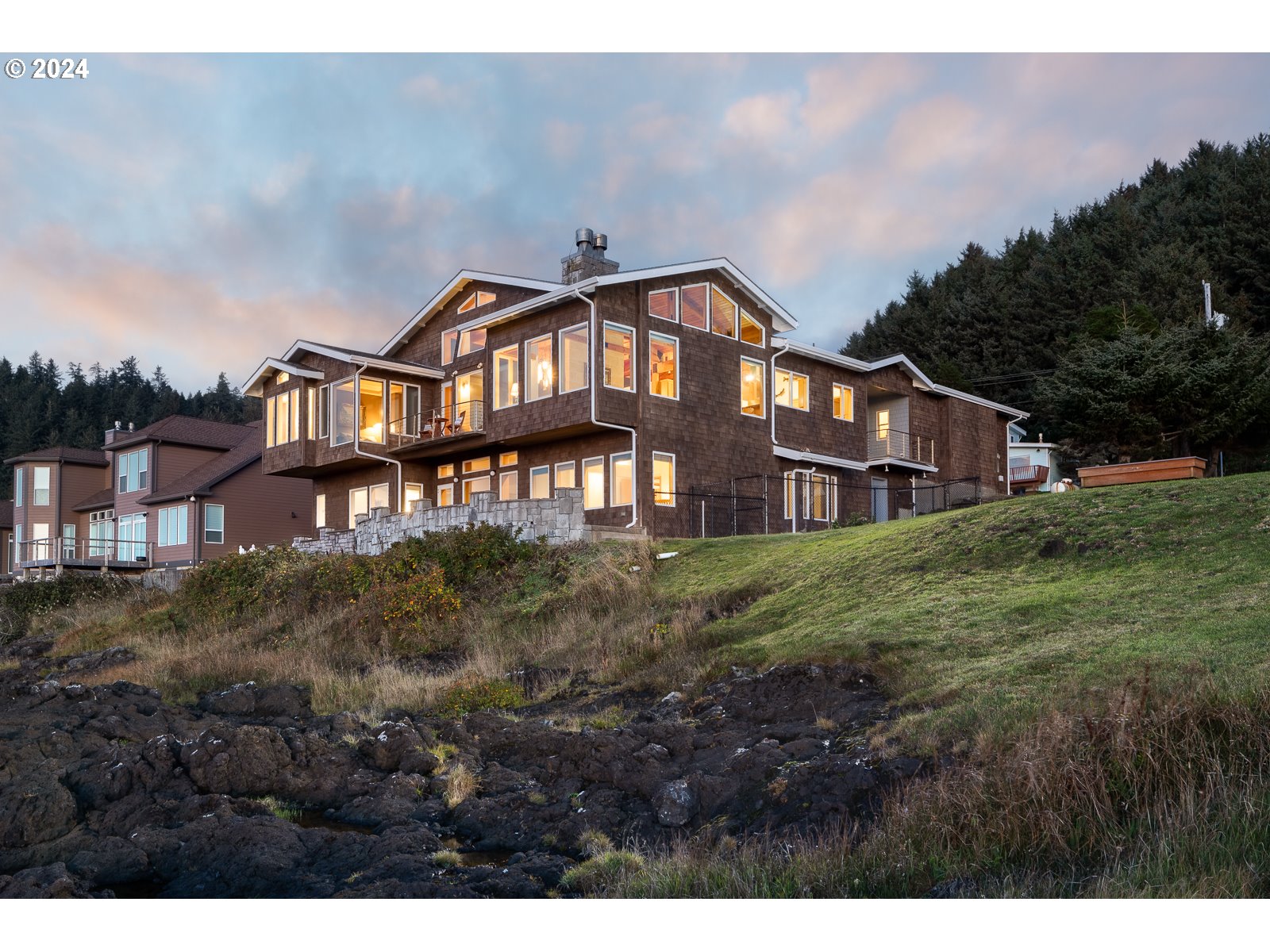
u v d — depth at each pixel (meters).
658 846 9.02
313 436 34.16
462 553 22.11
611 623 17.67
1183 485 16.25
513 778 11.15
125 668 19.39
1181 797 7.25
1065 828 7.46
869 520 31.58
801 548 19.30
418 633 19.59
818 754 9.98
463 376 32.78
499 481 31.17
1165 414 32.62
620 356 27.00
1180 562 13.05
